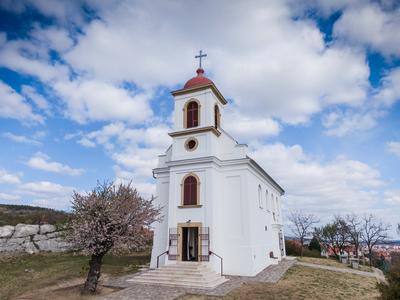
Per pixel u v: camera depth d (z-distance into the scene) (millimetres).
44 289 13578
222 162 19734
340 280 16688
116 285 14438
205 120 20234
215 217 18297
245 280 15930
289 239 38156
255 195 20516
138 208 13727
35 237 26984
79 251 14125
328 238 37594
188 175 19328
